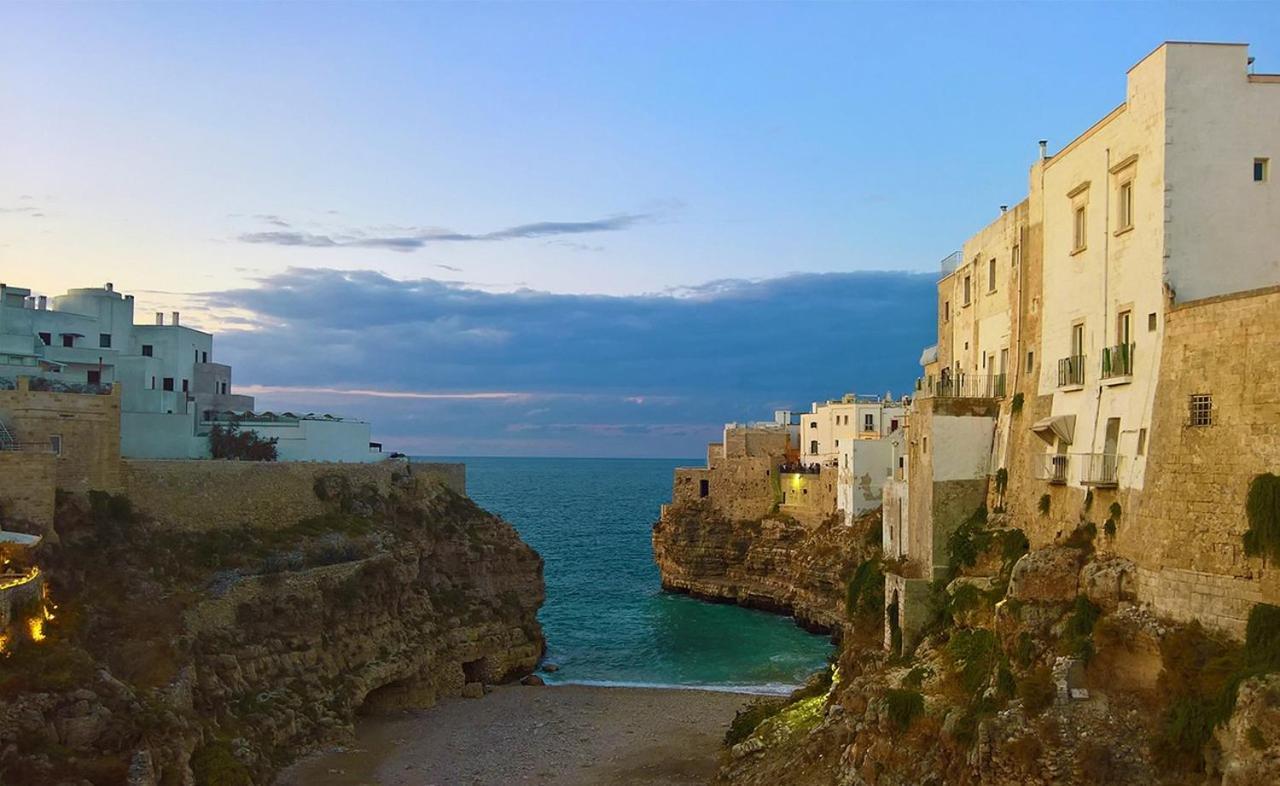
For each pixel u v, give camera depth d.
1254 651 25.41
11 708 32.88
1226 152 31.38
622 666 74.44
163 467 55.19
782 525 104.81
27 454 45.66
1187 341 29.73
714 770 47.34
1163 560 29.25
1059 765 27.20
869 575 52.09
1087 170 37.06
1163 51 31.52
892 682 37.72
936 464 45.34
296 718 49.09
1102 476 33.59
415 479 74.38
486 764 49.00
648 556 151.75
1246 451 27.08
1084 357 36.88
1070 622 31.48
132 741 35.41
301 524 62.19
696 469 116.56
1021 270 43.69
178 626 46.31
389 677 57.38
